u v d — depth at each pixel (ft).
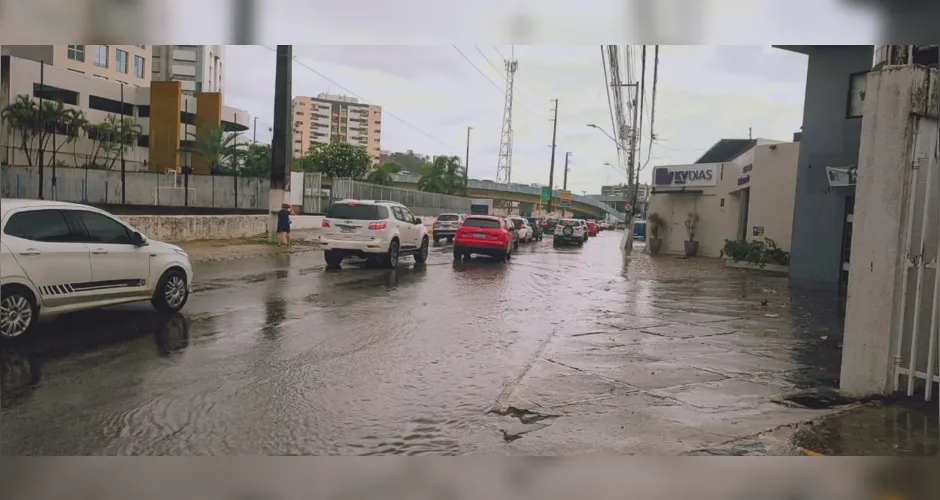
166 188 127.54
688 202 106.93
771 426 17.66
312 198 128.47
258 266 59.47
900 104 19.01
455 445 16.25
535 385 21.72
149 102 222.07
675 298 46.24
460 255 77.36
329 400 19.51
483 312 36.96
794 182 75.05
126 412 17.95
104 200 128.26
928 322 19.71
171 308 32.76
